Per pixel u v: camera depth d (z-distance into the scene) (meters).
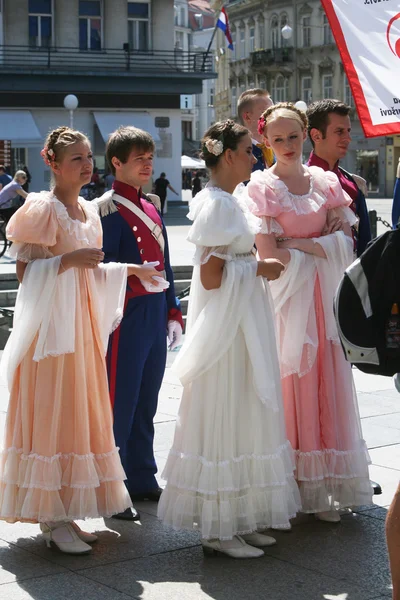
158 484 5.89
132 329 5.63
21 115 39.28
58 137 5.00
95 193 31.55
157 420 7.46
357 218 5.76
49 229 4.86
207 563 4.77
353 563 4.76
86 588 4.44
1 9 38.88
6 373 4.91
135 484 5.76
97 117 40.31
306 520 5.41
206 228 4.75
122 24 40.16
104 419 4.98
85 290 4.96
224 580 4.55
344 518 5.44
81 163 4.98
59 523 4.93
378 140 60.06
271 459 4.79
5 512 4.87
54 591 4.40
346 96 61.38
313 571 4.66
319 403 5.28
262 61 65.94
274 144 5.34
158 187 35.59
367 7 6.07
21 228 4.85
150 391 5.78
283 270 5.09
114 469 4.98
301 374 5.20
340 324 3.98
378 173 60.47
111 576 4.59
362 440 5.39
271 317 4.98
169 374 9.31
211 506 4.71
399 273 3.90
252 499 4.78
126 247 5.72
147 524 5.37
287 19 64.81
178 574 4.62
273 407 4.77
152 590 4.42
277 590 4.43
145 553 4.92
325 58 62.38
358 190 6.12
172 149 41.78
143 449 5.79
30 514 4.79
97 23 40.09
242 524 4.77
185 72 40.88
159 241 5.83
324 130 6.01
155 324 5.71
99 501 4.96
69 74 39.22
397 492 3.93
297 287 5.22
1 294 12.99
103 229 5.71
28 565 4.73
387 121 6.07
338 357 5.30
